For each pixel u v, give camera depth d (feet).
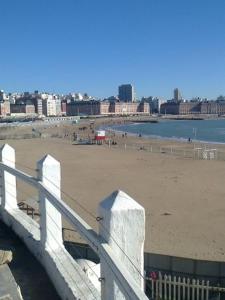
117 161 147.64
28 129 411.54
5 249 18.69
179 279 27.30
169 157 158.71
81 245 32.12
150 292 27.86
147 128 503.20
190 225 63.82
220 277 30.09
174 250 51.93
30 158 155.74
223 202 80.23
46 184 16.93
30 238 18.48
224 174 114.52
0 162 22.54
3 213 22.40
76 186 98.22
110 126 550.77
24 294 14.73
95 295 13.14
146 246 53.42
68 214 12.58
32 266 16.96
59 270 14.76
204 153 166.91
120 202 9.71
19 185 84.69
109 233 9.64
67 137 291.38
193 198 84.28
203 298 27.20
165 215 70.03
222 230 61.21
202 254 50.52
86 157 160.97
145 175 115.14
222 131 418.51
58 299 14.42
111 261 9.03
